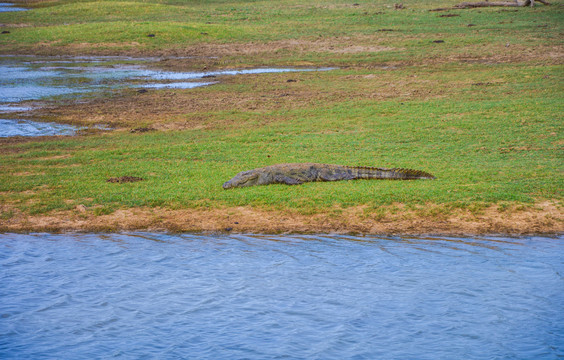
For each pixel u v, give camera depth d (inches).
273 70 2984.7
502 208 1066.7
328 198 1136.2
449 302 746.2
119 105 2231.8
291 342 652.1
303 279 825.5
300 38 3754.9
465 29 3754.9
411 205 1096.2
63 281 827.4
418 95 2236.7
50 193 1206.3
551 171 1254.9
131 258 914.1
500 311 719.1
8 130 1882.4
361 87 2447.1
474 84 2362.2
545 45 3134.8
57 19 4598.9
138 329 687.7
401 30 3858.3
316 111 2041.1
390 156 1448.1
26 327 695.1
